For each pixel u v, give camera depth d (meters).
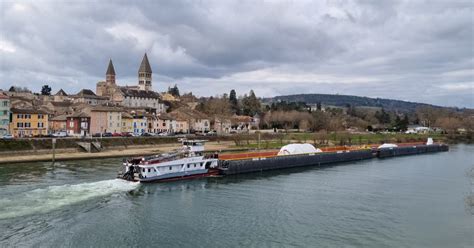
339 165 133.62
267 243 51.38
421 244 51.78
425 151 185.00
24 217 58.81
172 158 96.31
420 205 71.81
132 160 91.25
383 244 51.56
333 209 68.38
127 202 70.56
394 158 159.50
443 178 103.00
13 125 156.00
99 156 129.75
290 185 91.12
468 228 58.41
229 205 70.44
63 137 145.38
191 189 84.56
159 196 76.75
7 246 47.84
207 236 53.78
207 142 192.12
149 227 57.09
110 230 55.12
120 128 194.75
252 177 103.00
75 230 54.34
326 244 51.19
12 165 109.75
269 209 67.94
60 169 103.50
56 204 66.12
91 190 77.38
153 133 199.12
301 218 62.59
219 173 104.50
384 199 76.44
